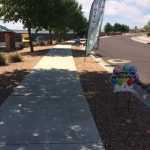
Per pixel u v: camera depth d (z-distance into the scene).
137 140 2.74
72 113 3.48
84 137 2.78
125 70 3.63
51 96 4.27
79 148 2.54
